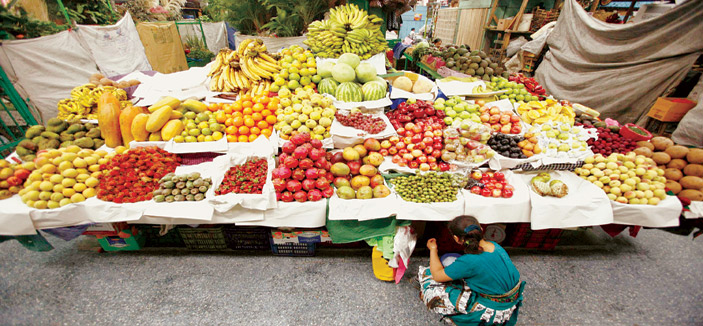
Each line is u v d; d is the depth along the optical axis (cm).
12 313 241
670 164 287
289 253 304
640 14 659
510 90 379
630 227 300
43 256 297
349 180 284
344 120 300
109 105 297
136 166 273
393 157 292
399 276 266
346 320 242
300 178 262
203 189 257
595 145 312
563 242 329
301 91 346
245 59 370
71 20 595
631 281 281
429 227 316
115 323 237
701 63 506
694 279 283
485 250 203
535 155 288
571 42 666
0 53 459
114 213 250
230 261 299
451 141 281
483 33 986
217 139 305
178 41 893
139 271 284
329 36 397
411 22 2203
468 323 220
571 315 249
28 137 291
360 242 317
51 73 525
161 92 360
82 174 257
